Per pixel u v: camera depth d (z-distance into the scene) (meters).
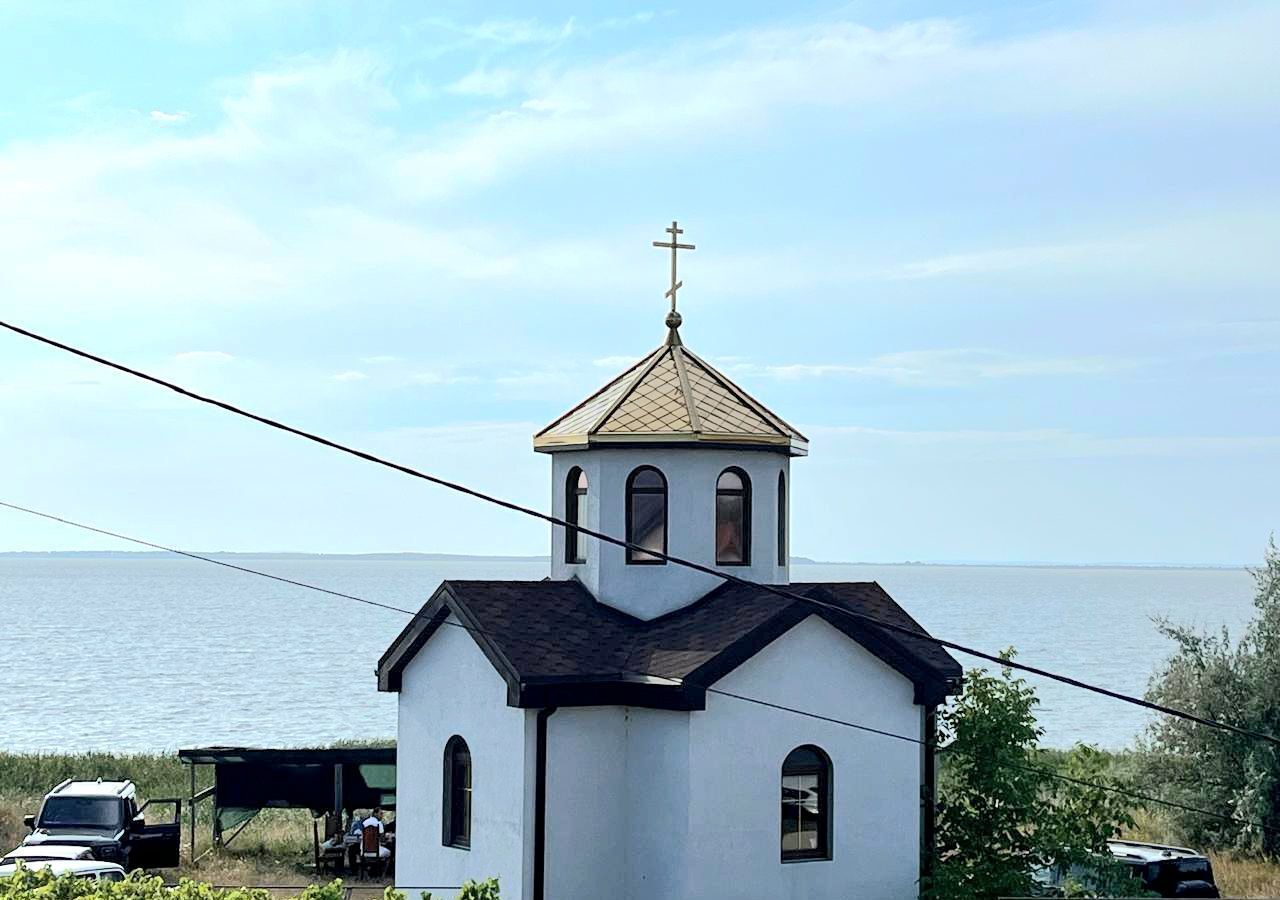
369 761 36.88
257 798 36.75
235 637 156.25
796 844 25.11
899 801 25.77
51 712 85.75
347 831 35.81
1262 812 39.28
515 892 24.28
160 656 128.62
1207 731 40.75
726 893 24.22
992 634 148.25
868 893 25.38
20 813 40.56
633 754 25.14
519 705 24.03
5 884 19.97
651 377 28.39
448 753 26.38
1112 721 81.19
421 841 26.84
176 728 78.06
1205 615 189.25
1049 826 26.56
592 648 25.59
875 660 25.73
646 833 24.75
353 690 99.38
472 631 25.34
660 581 26.89
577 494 28.25
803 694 25.09
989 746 26.66
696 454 27.03
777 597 25.19
